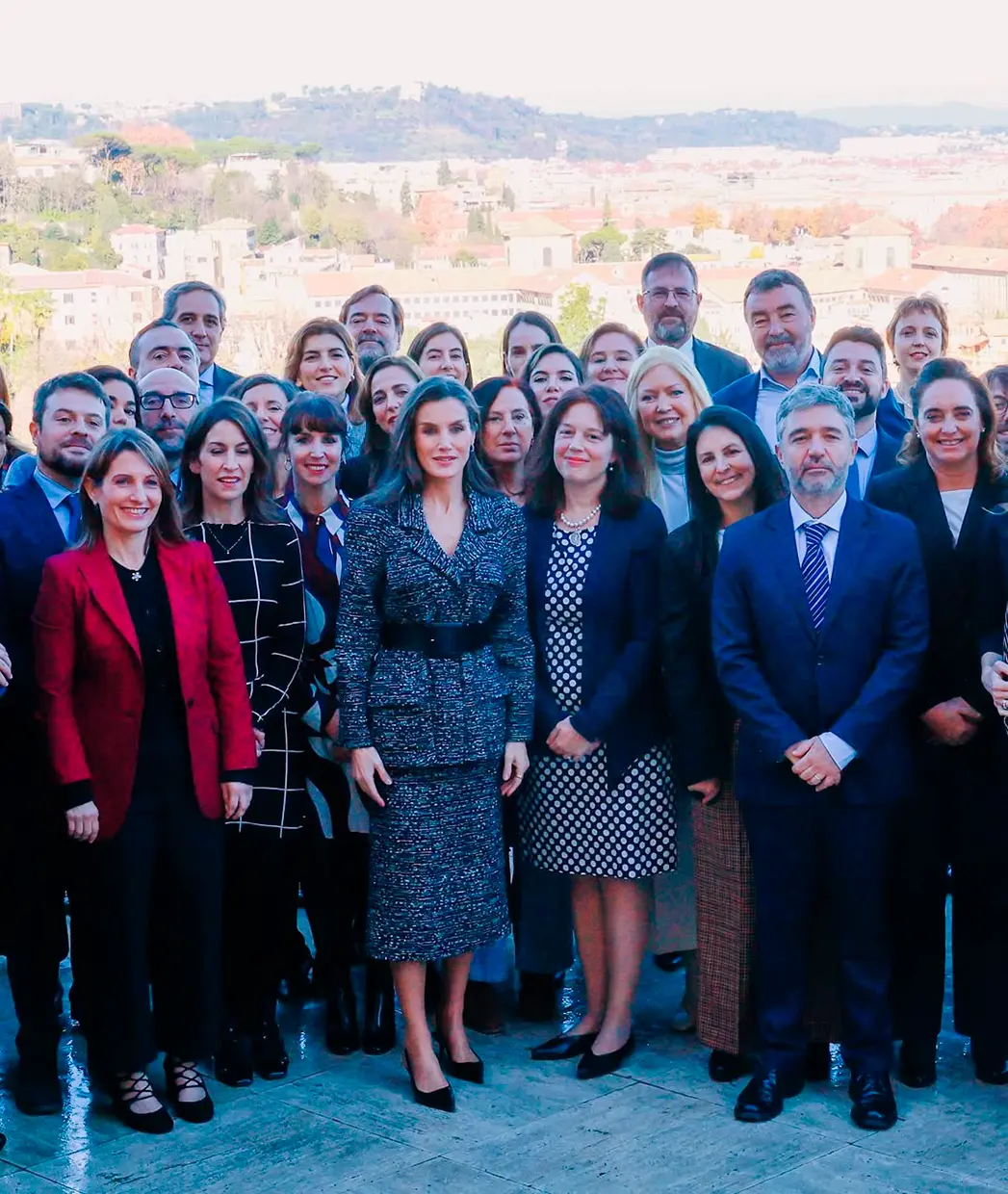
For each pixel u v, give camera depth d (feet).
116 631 11.01
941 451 12.12
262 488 12.50
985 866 11.85
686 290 18.65
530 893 13.25
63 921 12.01
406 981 11.84
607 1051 12.42
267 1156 10.88
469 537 11.98
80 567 11.05
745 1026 12.15
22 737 11.72
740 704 11.46
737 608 11.64
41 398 12.41
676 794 12.71
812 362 17.04
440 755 11.71
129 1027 11.25
